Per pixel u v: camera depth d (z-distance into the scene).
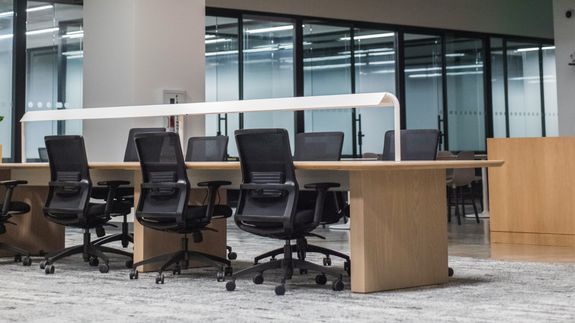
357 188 4.29
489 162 4.51
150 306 3.96
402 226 4.45
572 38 12.52
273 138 4.27
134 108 5.79
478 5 13.75
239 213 4.50
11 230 6.29
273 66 12.07
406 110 13.09
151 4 8.76
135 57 8.65
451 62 13.68
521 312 3.66
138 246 5.29
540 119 14.81
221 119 11.66
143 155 4.91
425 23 13.14
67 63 10.58
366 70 12.83
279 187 4.32
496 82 14.21
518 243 6.98
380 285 4.33
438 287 4.48
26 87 10.21
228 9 11.47
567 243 6.75
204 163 4.72
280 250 5.30
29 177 6.08
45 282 4.88
